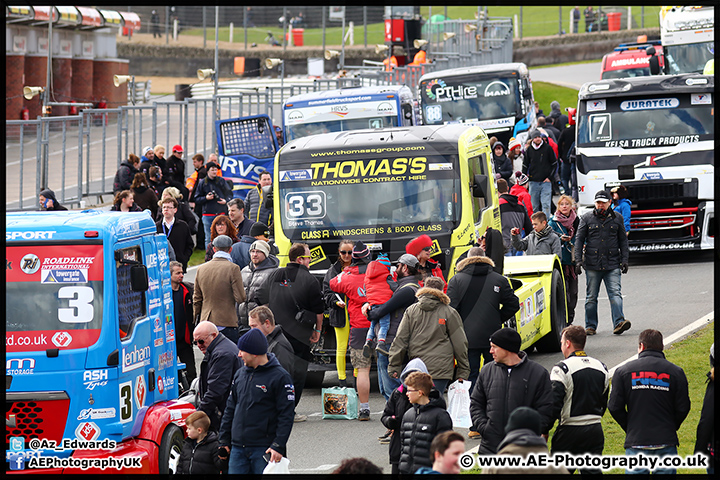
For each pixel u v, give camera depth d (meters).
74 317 21.70
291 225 33.22
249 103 70.12
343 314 29.69
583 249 36.12
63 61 87.12
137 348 22.67
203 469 21.16
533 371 19.22
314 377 33.19
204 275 30.27
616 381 18.89
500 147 61.00
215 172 53.31
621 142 51.84
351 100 57.59
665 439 18.48
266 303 28.06
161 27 107.12
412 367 20.08
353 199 33.03
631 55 92.38
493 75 74.56
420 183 32.84
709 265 49.31
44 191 44.38
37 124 53.88
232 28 109.75
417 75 86.25
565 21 148.50
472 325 26.30
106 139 59.53
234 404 20.61
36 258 21.84
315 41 113.38
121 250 22.33
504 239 39.97
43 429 21.53
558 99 121.25
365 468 13.80
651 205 50.69
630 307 40.44
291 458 24.30
